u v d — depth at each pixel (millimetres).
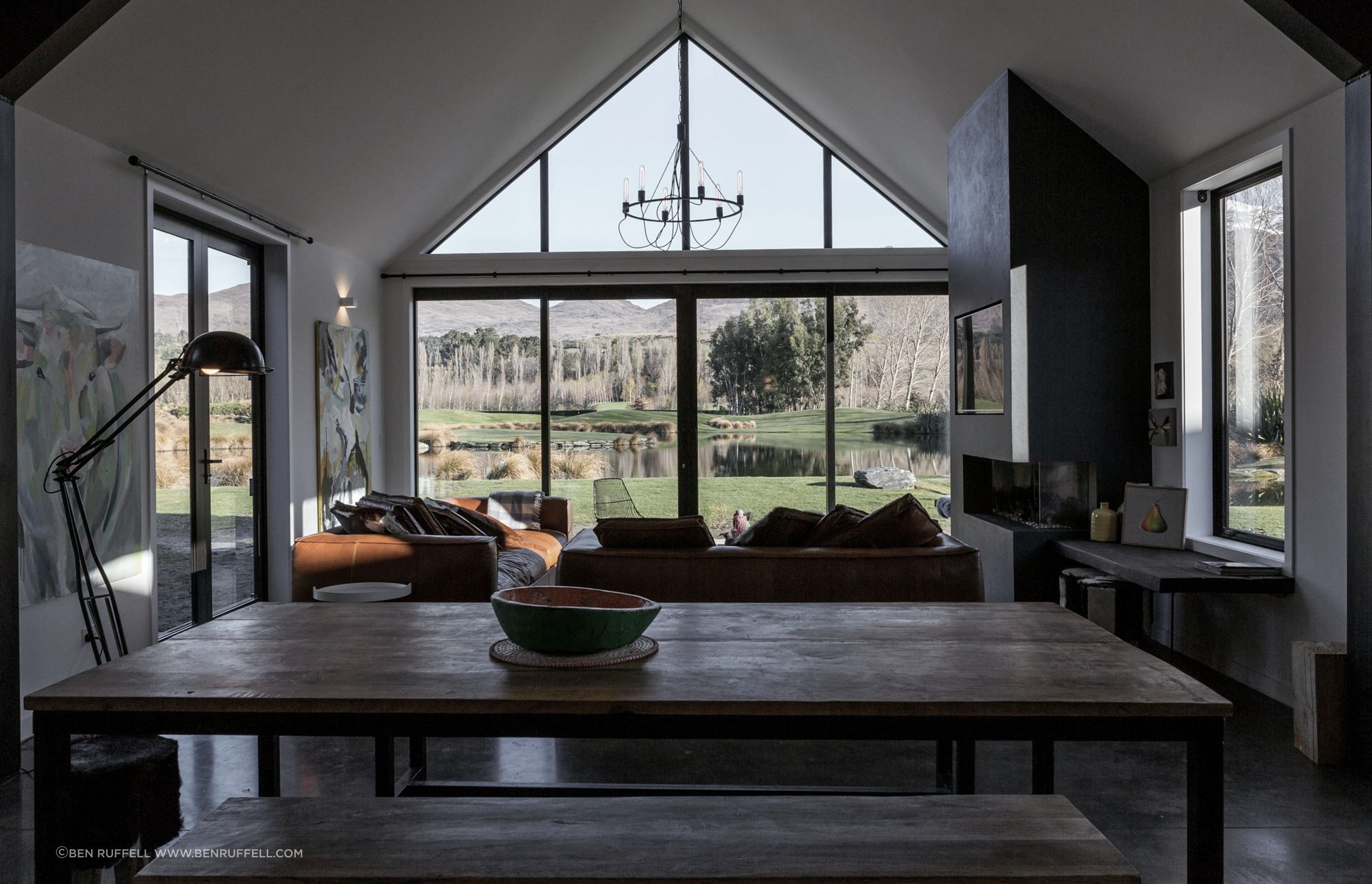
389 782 2699
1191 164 4723
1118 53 4355
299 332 6324
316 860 1631
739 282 7980
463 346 8172
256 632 2320
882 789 2736
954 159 6301
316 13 4492
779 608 2613
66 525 3836
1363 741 3201
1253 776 3211
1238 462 4668
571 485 8148
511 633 2053
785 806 1890
